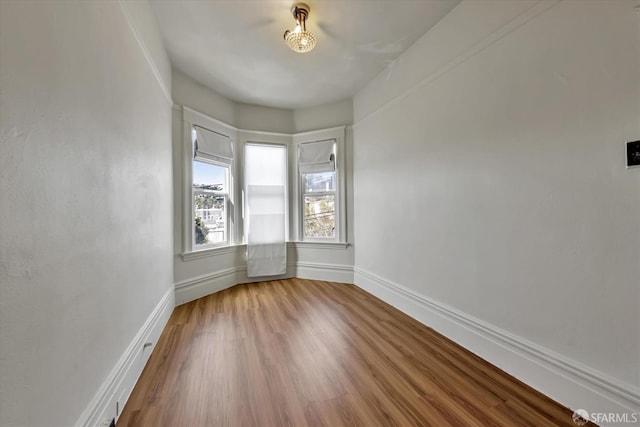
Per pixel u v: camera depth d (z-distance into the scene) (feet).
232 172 12.72
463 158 6.92
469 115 6.72
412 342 7.21
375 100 10.93
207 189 11.66
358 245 12.50
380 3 6.95
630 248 4.05
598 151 4.37
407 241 9.15
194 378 5.66
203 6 6.91
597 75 4.36
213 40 8.32
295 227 14.11
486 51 6.25
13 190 2.47
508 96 5.75
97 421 3.84
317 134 13.56
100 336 4.06
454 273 7.25
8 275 2.40
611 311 4.25
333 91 12.12
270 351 6.76
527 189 5.42
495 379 5.61
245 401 4.97
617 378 4.18
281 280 13.61
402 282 9.45
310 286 12.55
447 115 7.41
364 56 9.41
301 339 7.39
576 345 4.68
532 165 5.33
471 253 6.72
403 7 7.09
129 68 5.35
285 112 13.99
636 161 3.95
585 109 4.51
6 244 2.39
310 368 6.02
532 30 5.26
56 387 3.01
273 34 8.09
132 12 5.50
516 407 4.79
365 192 11.84
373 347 6.95
